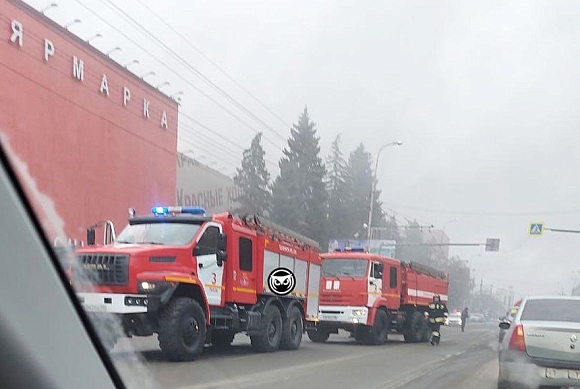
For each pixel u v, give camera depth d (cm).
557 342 859
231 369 1037
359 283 1880
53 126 2077
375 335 1912
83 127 2255
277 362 1214
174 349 1036
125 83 2545
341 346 1798
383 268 1984
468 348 2017
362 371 1160
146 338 1109
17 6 1919
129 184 2558
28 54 1970
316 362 1267
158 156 2798
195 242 1151
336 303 1889
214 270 1203
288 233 1568
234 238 1277
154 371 808
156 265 1050
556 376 849
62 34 2133
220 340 1430
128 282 988
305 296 1655
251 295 1349
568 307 947
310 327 1731
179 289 1105
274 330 1460
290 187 4159
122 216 2486
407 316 2238
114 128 2461
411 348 1891
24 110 1938
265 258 1416
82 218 2170
